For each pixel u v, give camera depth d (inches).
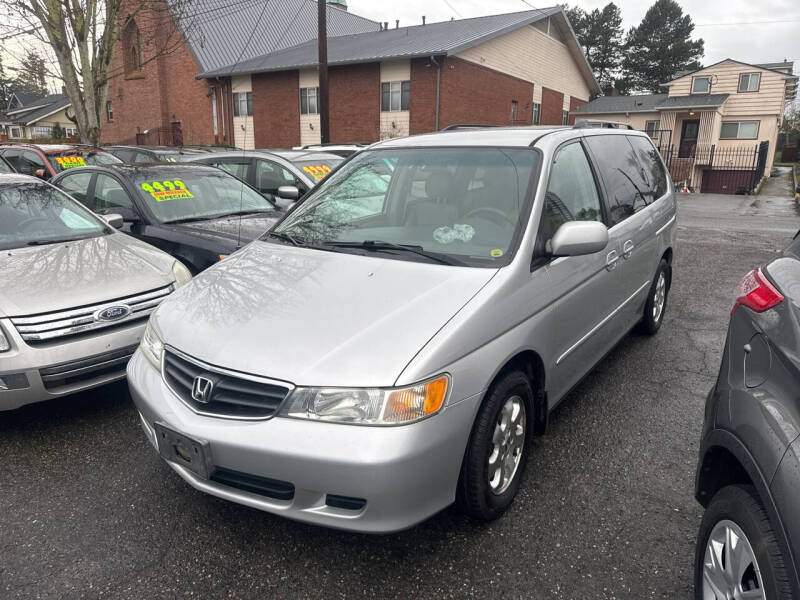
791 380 68.9
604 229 113.7
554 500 115.3
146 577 96.8
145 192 229.9
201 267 197.9
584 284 131.0
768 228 479.2
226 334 99.5
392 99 924.6
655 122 1317.7
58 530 108.5
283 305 104.3
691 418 147.3
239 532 107.6
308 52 1075.9
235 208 241.4
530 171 124.3
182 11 753.6
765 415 70.0
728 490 76.5
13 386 135.1
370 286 106.6
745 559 69.6
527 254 111.7
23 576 97.2
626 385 166.4
